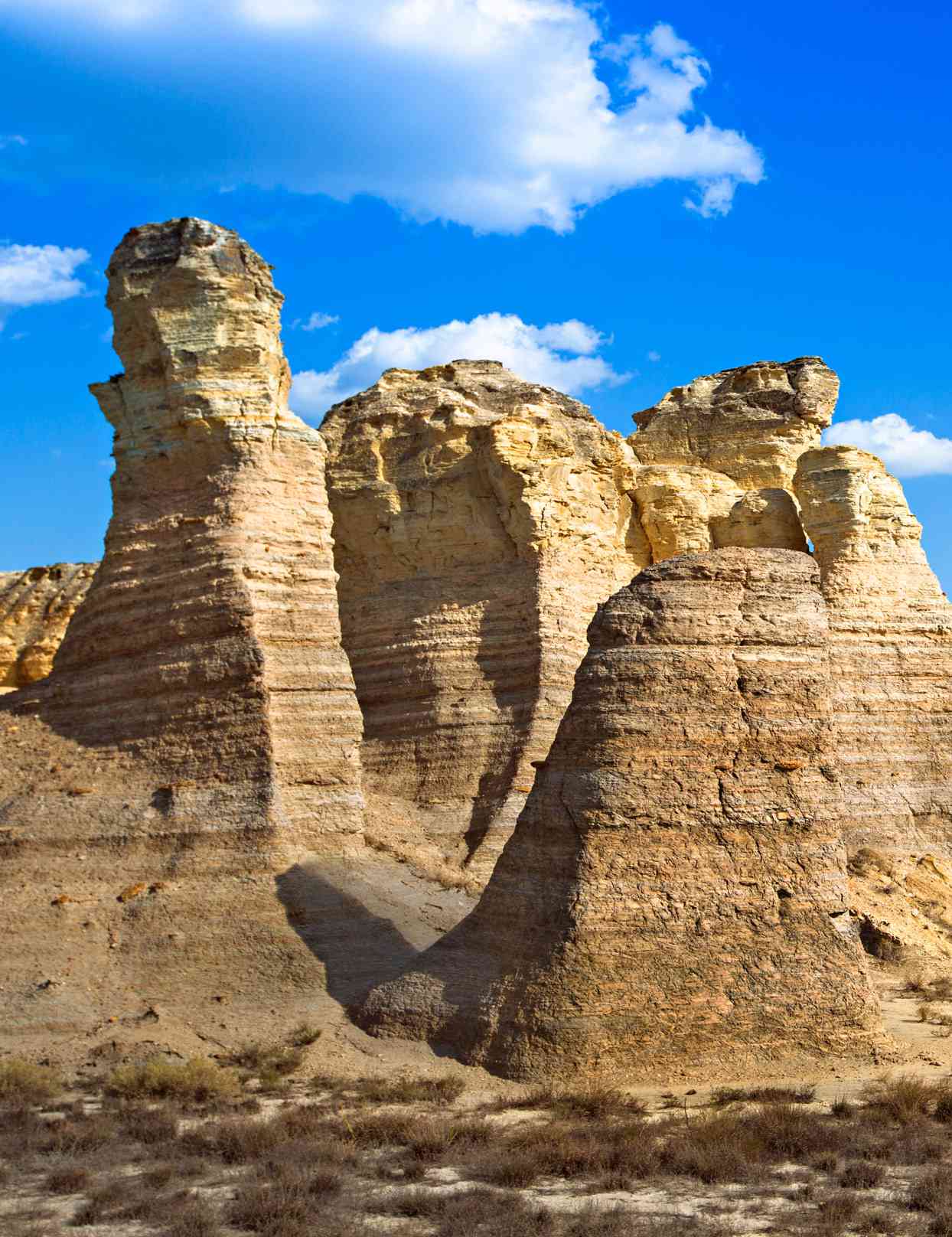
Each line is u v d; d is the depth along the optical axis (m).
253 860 32.94
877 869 45.34
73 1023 28.88
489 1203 19.48
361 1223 18.81
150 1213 19.11
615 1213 19.06
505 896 28.52
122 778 34.69
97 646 37.19
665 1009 26.30
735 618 29.22
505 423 47.47
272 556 36.50
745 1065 26.41
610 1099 24.33
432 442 49.22
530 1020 26.20
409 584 48.78
